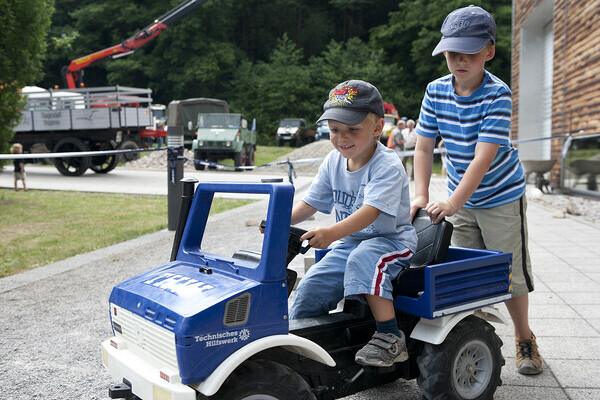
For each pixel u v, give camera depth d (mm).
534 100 19953
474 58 3092
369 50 50438
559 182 15164
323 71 50469
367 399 3244
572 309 4781
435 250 3018
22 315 4953
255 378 2270
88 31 53938
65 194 14812
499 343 3062
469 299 2930
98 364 3828
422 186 3516
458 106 3316
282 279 2383
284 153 31703
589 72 12992
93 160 20688
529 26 19734
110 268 6797
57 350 4090
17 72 11922
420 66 46312
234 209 11922
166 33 50281
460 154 3412
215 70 50031
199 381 2197
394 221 2895
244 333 2277
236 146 21547
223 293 2285
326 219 9883
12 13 11523
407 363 3014
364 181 2889
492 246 3482
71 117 19594
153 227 9758
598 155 12703
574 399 3182
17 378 3604
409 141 18859
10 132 12336
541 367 3602
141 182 17734
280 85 50031
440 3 44562
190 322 2162
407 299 2842
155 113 38812
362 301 2871
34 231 9625
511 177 3404
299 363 2629
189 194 2885
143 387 2281
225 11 54062
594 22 12648
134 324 2500
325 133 34750
